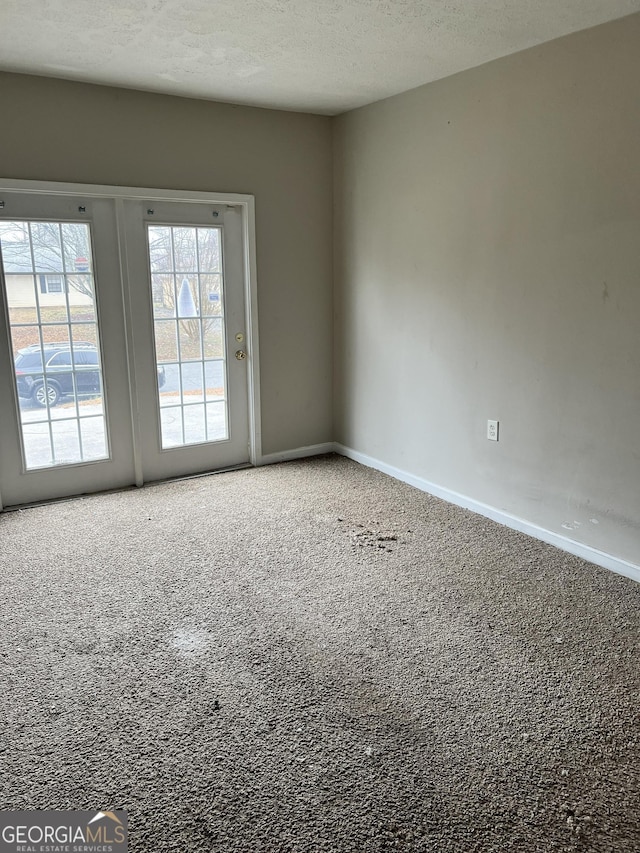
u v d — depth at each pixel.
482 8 2.43
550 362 3.02
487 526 3.39
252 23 2.57
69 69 3.15
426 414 3.84
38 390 3.62
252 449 4.42
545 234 2.94
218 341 4.18
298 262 4.32
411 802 1.64
